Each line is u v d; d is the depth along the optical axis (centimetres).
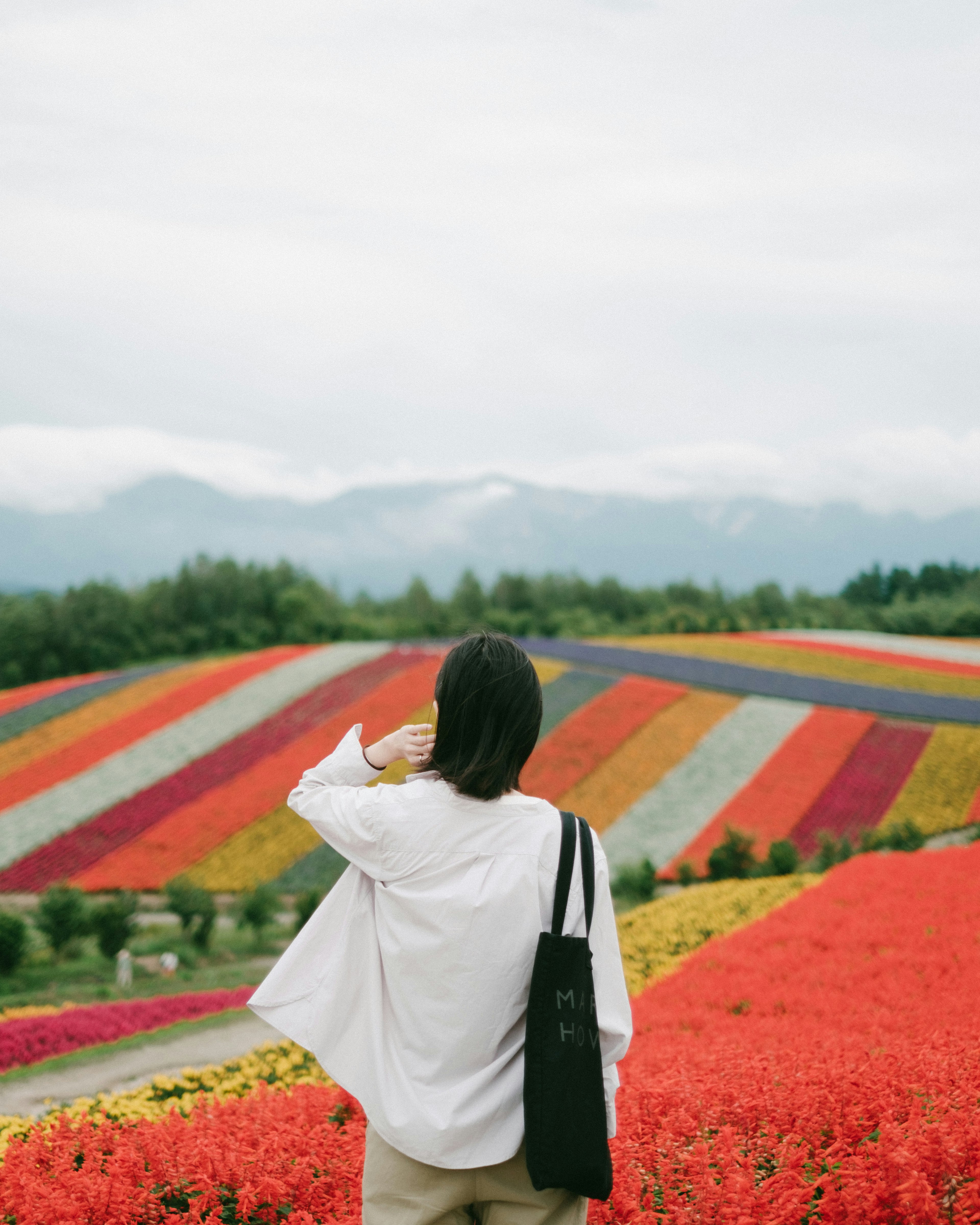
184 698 4881
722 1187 378
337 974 246
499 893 232
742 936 1562
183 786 3938
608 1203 386
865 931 1423
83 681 5450
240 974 2345
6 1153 491
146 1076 1305
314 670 5175
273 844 3519
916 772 3619
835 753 3831
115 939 2395
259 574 10288
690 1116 470
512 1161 228
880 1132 417
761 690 4584
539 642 5953
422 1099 228
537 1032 222
